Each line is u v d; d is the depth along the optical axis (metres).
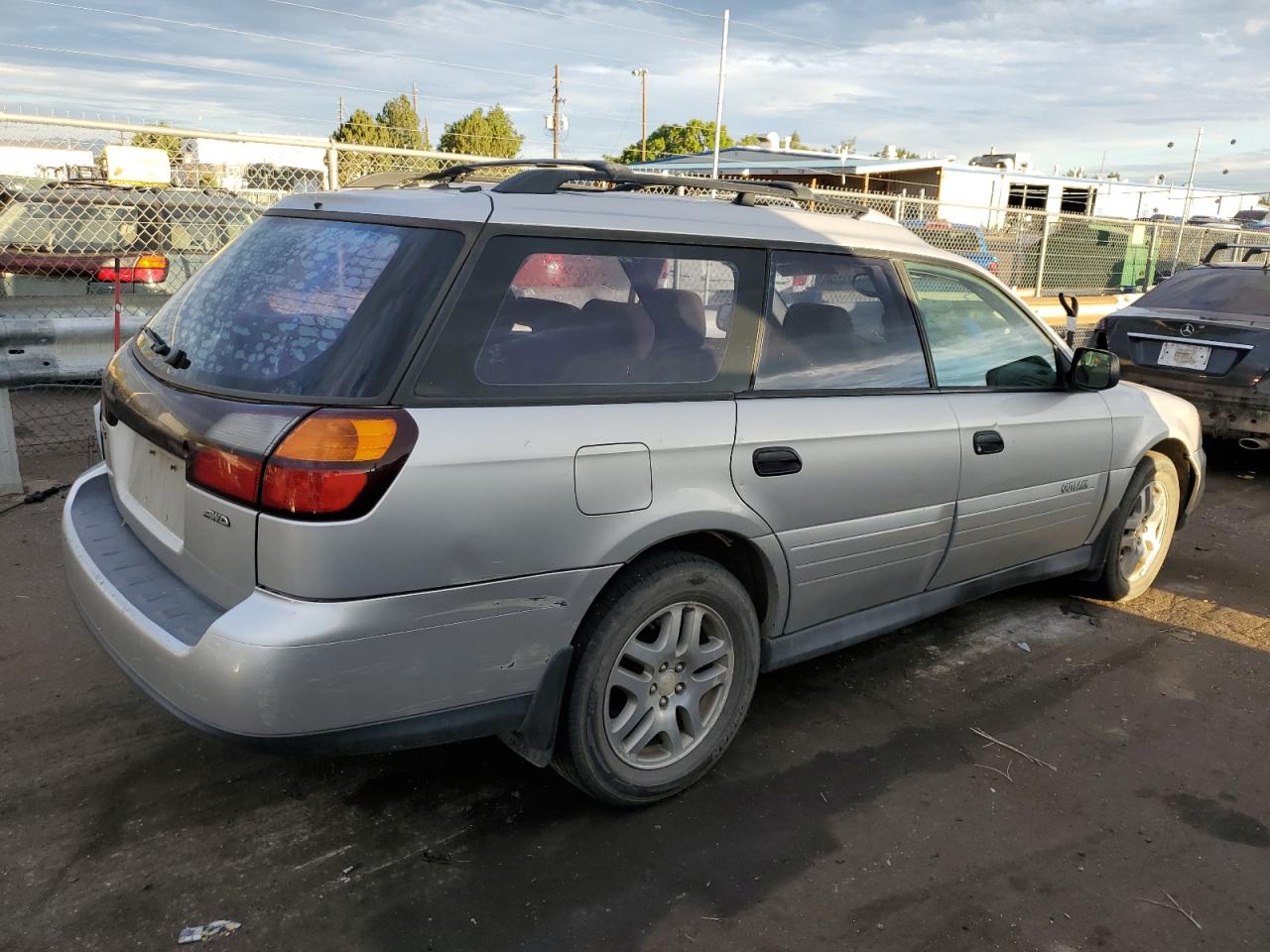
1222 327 6.94
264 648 2.13
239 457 2.22
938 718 3.52
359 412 2.21
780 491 2.93
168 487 2.57
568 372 2.56
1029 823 2.90
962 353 3.65
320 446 2.15
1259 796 3.10
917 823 2.87
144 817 2.73
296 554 2.15
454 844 2.68
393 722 2.32
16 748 3.02
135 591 2.50
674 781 2.89
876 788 3.05
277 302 2.55
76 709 3.26
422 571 2.26
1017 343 3.90
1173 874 2.70
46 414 7.16
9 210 7.73
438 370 2.33
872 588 3.39
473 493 2.30
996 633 4.31
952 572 3.69
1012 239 13.62
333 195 2.88
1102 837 2.85
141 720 3.22
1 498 5.27
